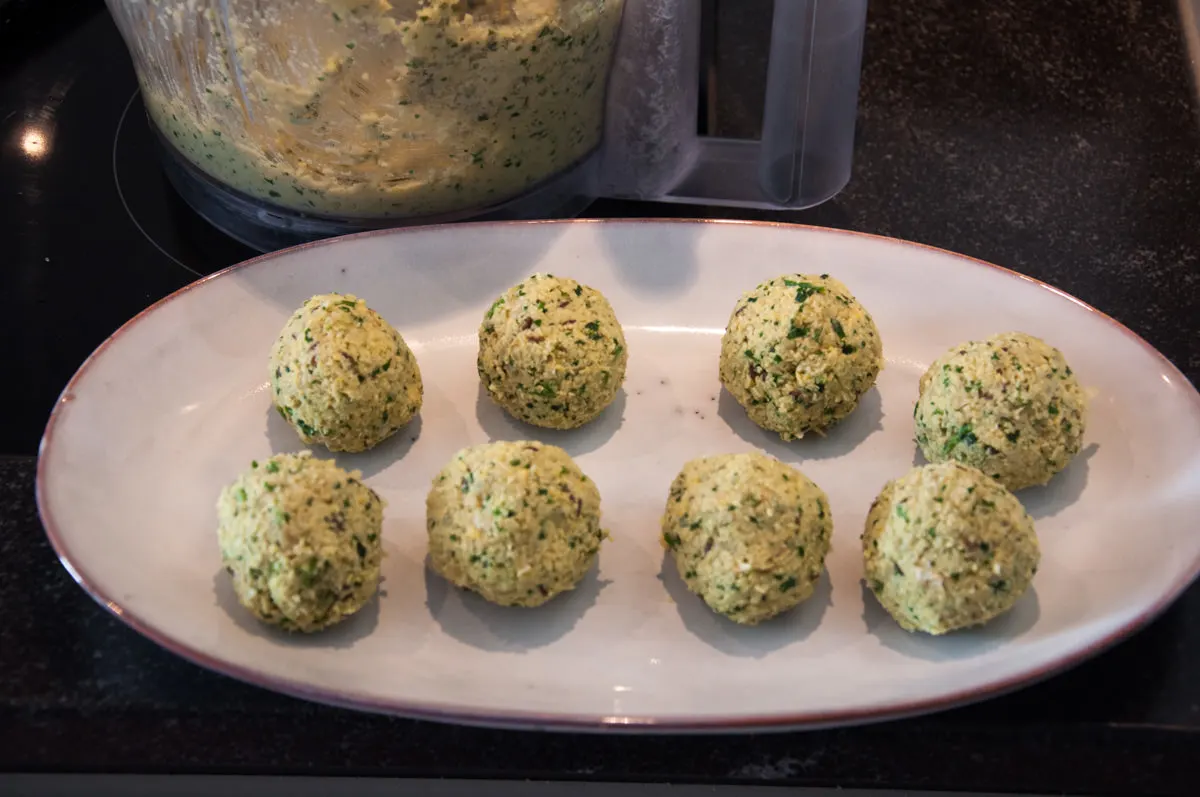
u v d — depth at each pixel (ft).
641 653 1.48
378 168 1.70
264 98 1.63
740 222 1.77
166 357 1.64
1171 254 1.88
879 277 1.75
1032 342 1.58
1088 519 1.58
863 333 1.60
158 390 1.63
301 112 1.63
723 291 1.76
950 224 1.91
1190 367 1.75
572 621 1.50
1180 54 2.15
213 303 1.68
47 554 1.55
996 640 1.48
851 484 1.62
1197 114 2.07
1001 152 2.01
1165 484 1.59
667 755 1.45
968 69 2.12
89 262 1.81
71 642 1.49
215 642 1.42
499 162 1.74
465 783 1.47
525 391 1.60
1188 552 1.51
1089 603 1.51
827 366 1.57
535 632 1.49
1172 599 1.46
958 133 2.03
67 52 2.08
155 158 1.95
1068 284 1.84
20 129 1.97
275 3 1.54
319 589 1.42
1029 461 1.55
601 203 1.92
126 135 1.98
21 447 1.63
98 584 1.43
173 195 1.90
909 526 1.44
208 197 1.84
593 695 1.43
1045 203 1.94
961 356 1.57
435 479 1.51
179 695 1.46
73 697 1.45
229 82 1.64
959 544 1.43
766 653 1.48
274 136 1.68
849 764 1.45
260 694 1.46
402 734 1.45
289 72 1.60
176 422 1.62
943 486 1.44
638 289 1.76
